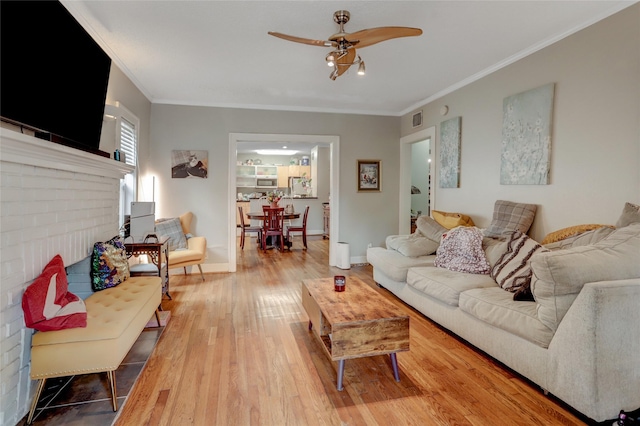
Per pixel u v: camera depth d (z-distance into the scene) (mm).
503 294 2371
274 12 2426
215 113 4871
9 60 1534
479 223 3748
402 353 2475
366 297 2475
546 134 2898
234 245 5008
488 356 2426
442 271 3066
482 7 2373
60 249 2064
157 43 2922
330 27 2652
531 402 1875
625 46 2318
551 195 2887
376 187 5543
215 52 3113
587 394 1631
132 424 1682
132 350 2475
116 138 3154
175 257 4090
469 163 3908
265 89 4254
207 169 4855
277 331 2848
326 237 8812
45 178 1892
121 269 2633
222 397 1916
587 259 1803
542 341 1867
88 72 2352
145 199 4355
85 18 2492
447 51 3117
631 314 1670
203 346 2555
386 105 5102
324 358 2385
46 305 1704
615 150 2395
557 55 2814
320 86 4141
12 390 1643
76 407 1804
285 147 9477
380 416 1761
